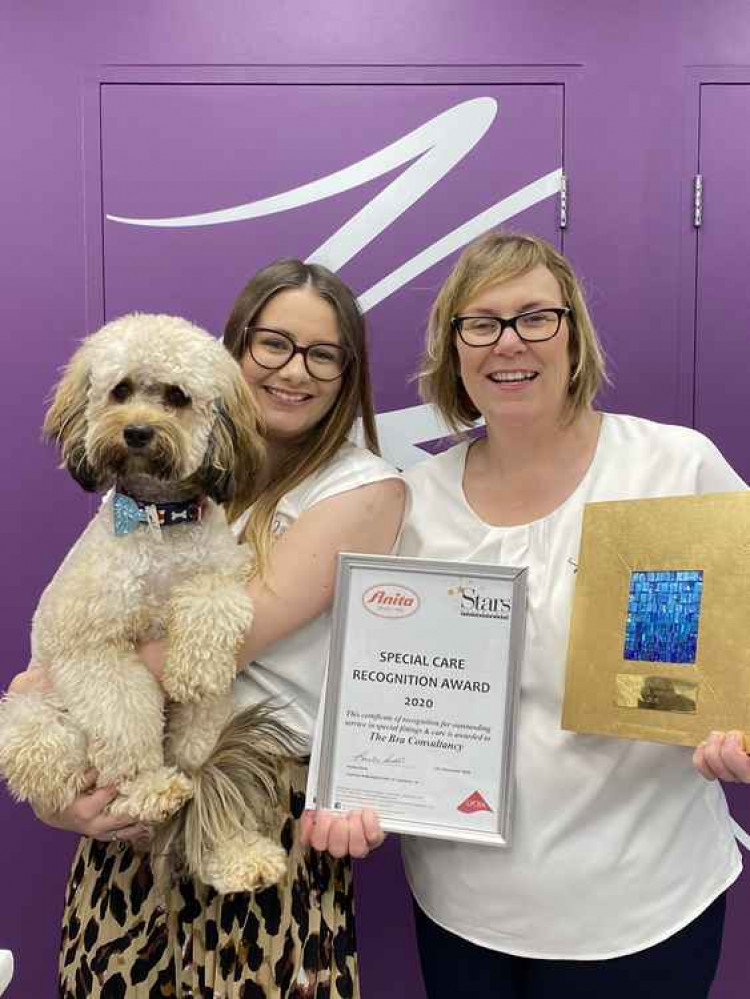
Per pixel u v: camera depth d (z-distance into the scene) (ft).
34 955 6.36
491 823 3.89
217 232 6.16
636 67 6.06
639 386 6.17
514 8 6.06
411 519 4.57
